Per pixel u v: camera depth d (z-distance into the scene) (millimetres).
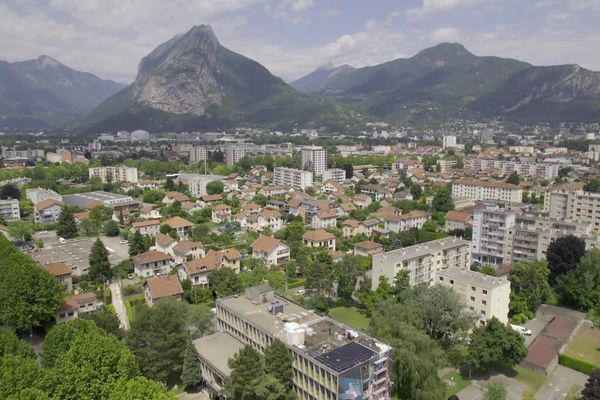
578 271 137625
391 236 193125
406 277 126188
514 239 168000
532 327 125375
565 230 166875
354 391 75062
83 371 72125
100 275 149250
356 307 135375
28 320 106250
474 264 174750
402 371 85688
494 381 91562
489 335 99562
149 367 89625
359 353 79625
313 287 132750
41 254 173375
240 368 77375
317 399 78312
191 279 141375
